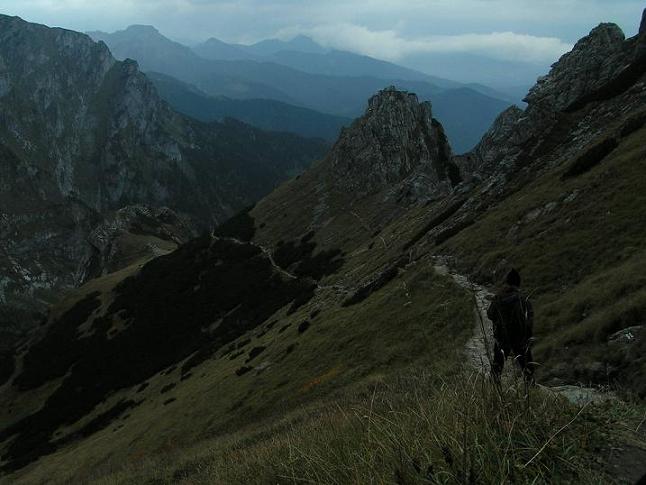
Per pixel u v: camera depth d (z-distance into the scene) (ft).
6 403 306.35
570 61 227.40
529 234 110.01
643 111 127.54
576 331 57.93
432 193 287.28
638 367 42.42
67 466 167.63
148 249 592.19
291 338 154.81
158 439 137.08
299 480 20.04
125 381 264.31
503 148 196.75
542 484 14.37
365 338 113.60
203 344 255.91
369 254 236.84
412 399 23.36
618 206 95.35
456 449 15.37
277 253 339.98
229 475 31.83
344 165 400.67
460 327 88.38
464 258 120.78
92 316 359.25
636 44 204.23
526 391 18.79
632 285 63.41
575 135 167.43
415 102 400.06
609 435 17.79
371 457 16.56
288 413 87.71
